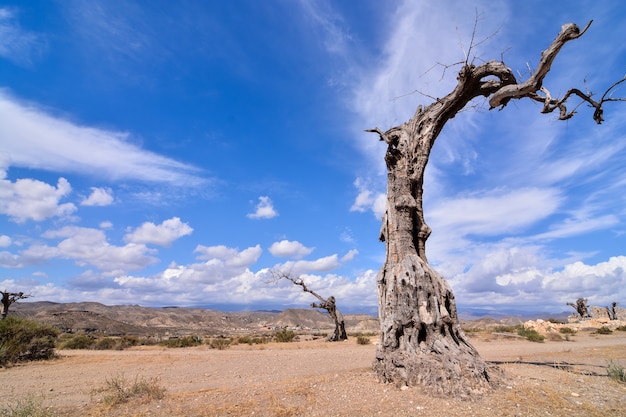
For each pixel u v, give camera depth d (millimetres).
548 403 7145
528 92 10258
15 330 18328
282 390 8789
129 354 21672
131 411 7398
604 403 7234
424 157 12156
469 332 37594
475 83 11602
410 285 10000
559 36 9133
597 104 9734
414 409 6895
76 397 9344
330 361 16016
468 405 7031
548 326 40156
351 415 6707
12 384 11547
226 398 8250
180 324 114125
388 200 12062
